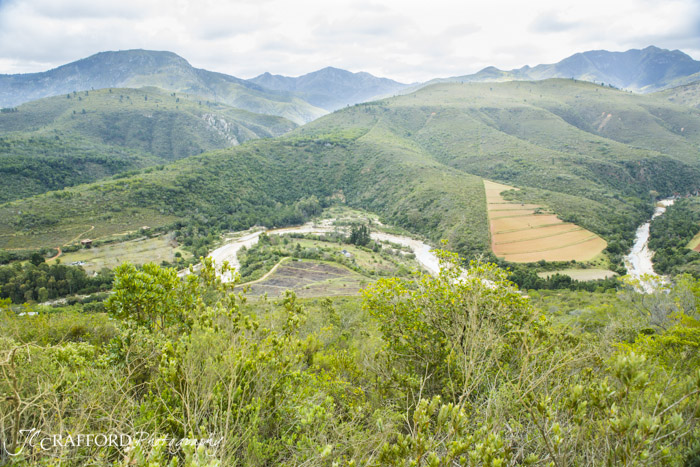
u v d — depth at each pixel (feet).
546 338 15.55
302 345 17.24
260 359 13.43
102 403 10.76
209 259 19.06
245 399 12.39
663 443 8.11
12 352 10.02
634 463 6.64
